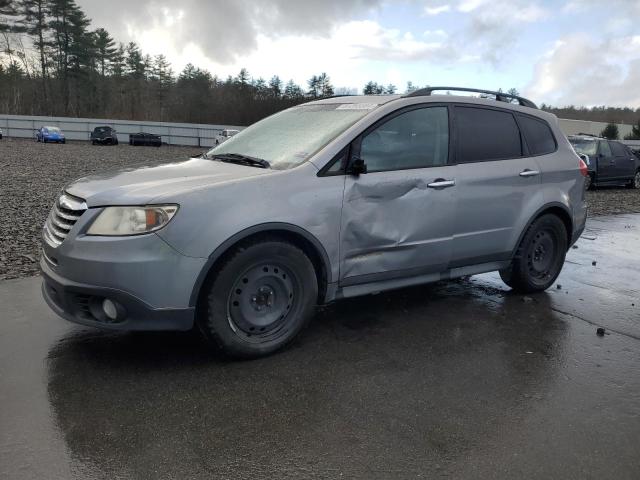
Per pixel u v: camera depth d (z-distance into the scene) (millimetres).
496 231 4812
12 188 12836
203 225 3295
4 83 69188
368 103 4387
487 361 3738
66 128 52188
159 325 3295
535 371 3598
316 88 78562
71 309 3365
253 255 3488
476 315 4715
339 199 3816
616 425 2941
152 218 3209
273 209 3527
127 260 3162
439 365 3646
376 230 4023
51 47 68625
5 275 5527
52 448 2576
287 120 4688
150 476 2398
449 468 2518
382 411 3016
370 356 3762
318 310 4727
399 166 4180
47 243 3543
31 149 33719
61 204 3557
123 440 2660
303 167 3756
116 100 78312
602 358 3859
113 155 30047
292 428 2816
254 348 3604
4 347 3732
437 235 4395
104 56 76875
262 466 2496
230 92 80125
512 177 4848
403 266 4266
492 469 2518
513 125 5039
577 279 6129
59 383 3229
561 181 5297
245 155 4223
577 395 3277
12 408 2926
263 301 3652
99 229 3244
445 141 4488
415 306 4918
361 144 3994
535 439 2779
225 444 2656
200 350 3771
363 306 4875
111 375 3355
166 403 3029
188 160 4422
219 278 3398
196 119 78875
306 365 3584
